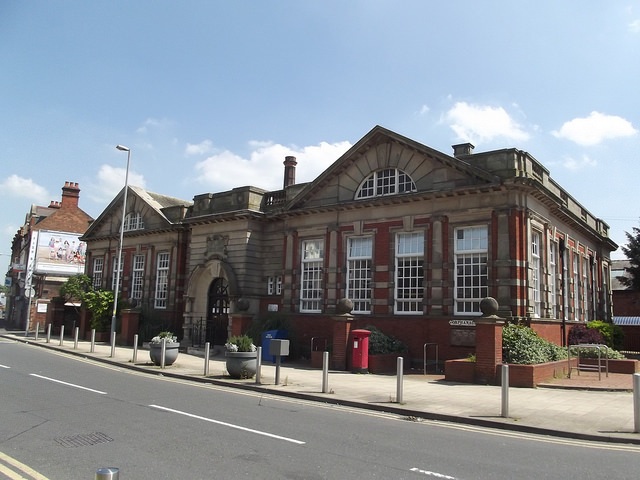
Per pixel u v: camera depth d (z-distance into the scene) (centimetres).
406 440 844
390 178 2184
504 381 1035
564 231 2395
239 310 2411
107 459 683
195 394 1272
